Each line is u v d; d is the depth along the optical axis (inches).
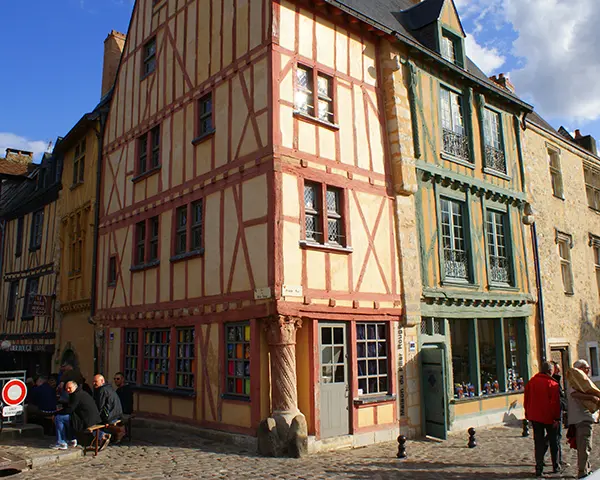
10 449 297.4
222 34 399.2
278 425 311.3
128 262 479.5
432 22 474.6
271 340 324.5
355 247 369.1
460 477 261.9
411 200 413.4
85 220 577.0
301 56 366.0
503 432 414.3
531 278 518.6
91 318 518.6
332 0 376.5
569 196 625.0
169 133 445.1
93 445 312.5
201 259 388.2
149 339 445.1
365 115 399.5
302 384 335.9
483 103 501.7
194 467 273.3
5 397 310.5
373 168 394.6
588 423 248.7
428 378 392.2
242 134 364.5
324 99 377.1
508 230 506.3
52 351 609.9
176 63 449.1
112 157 534.0
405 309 388.8
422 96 440.8
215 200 380.8
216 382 361.7
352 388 350.3
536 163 576.1
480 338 469.7
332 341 348.8
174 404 401.7
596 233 663.8
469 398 428.1
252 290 337.7
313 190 360.5
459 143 469.7
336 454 317.1
